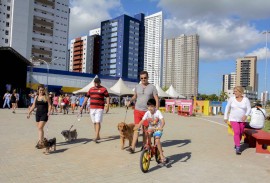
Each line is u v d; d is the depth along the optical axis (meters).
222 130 15.91
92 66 151.75
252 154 8.89
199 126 18.17
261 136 8.99
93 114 10.02
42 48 108.62
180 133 13.84
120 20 141.38
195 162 7.61
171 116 29.62
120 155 8.12
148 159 6.57
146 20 161.88
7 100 31.56
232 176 6.38
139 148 9.14
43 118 8.59
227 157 8.36
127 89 45.81
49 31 110.25
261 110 11.02
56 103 27.58
